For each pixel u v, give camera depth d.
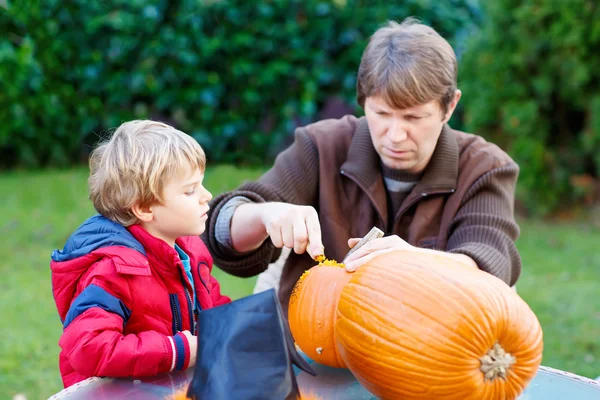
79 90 6.12
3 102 5.88
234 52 5.97
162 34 5.84
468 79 5.32
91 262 1.51
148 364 1.39
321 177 2.06
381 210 1.98
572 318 3.68
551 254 4.68
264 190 2.01
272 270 2.27
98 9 5.84
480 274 1.31
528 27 4.88
